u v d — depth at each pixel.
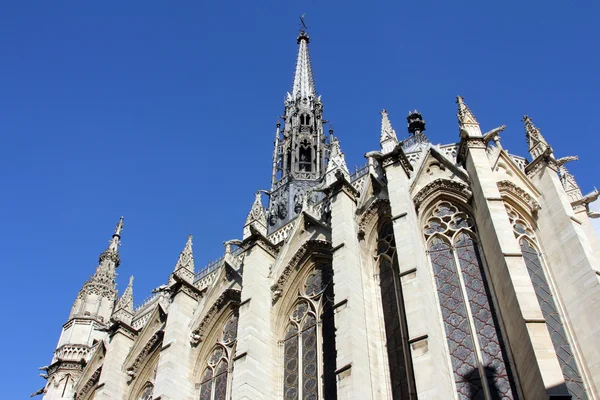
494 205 28.28
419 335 24.81
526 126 34.72
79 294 55.12
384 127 36.16
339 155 38.38
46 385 48.22
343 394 25.84
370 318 30.05
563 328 27.17
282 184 52.16
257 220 38.75
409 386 26.94
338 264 30.81
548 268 29.31
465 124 32.66
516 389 24.73
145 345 41.44
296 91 61.19
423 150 34.56
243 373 31.11
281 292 35.62
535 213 31.34
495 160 32.72
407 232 29.02
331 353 31.45
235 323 37.97
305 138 56.31
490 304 27.62
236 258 41.22
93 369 44.69
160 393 35.03
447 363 26.59
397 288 30.67
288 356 33.31
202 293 40.75
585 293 27.03
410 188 32.44
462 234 30.89
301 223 37.22
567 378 25.50
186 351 37.94
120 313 43.59
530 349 22.78
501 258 26.16
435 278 29.89
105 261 59.03
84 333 51.47
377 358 28.59
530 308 23.73
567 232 29.25
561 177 37.44
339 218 32.97
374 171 36.19
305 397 30.92
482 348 26.50
